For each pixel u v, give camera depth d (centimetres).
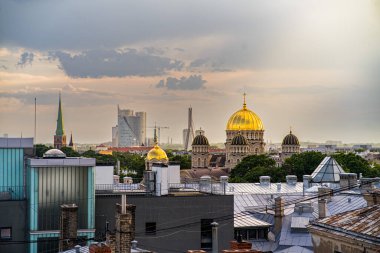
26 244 8688
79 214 8862
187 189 11119
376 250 5622
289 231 11612
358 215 6362
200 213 9438
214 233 6800
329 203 12231
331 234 6181
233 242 6100
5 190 9062
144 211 9262
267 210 12788
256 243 11506
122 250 6256
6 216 8731
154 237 9262
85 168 8931
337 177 16888
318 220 6562
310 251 11006
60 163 8800
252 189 17012
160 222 9306
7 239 8731
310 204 12275
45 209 8750
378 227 5866
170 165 11006
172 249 9306
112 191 9831
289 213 12294
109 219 9100
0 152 9106
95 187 9719
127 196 9244
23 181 9138
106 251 5822
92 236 8812
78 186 8888
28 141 9219
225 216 9519
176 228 9338
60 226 8038
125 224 6306
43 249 8719
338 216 6481
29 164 8856
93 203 8919
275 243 11488
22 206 8788
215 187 13000
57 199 8794
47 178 8769
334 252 6184
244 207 13725
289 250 11100
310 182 16788
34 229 8681
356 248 5872
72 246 7656
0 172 9081
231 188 16800
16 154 9162
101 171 9819
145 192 9994
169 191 10550
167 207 9338
